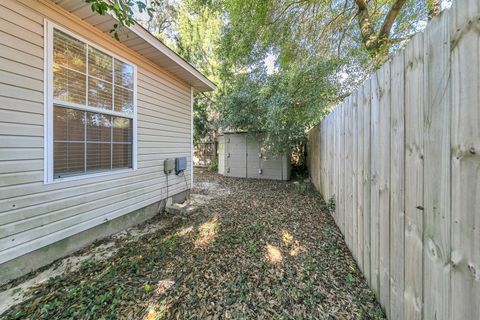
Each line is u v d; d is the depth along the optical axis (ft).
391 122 4.59
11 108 6.45
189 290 6.07
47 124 7.34
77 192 8.43
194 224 11.38
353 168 7.48
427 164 3.35
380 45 13.96
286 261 7.49
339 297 5.65
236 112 23.53
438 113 3.07
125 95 10.59
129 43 10.23
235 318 5.09
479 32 2.41
